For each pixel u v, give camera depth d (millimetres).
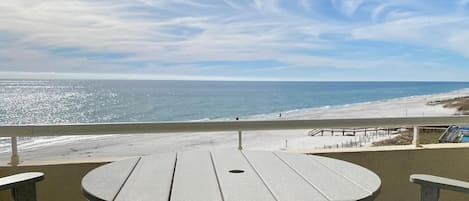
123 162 1912
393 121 2879
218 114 63344
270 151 2252
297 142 22875
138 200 1295
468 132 6945
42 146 22062
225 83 174000
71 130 2531
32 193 1657
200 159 1990
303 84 178750
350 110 55438
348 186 1479
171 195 1348
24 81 152875
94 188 1436
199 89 136500
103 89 128125
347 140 22859
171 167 1796
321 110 59781
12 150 2527
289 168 1784
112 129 2588
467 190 1448
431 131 7195
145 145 22094
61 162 2561
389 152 2850
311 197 1336
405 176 2883
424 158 2906
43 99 81750
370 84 185625
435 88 149375
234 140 23656
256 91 125688
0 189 1516
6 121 48781
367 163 2820
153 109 67875
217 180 1558
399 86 169250
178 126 2682
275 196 1343
